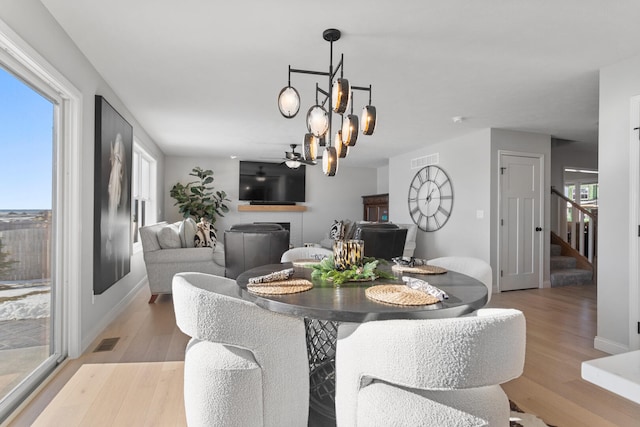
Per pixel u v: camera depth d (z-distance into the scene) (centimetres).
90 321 279
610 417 183
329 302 133
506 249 480
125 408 187
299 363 136
